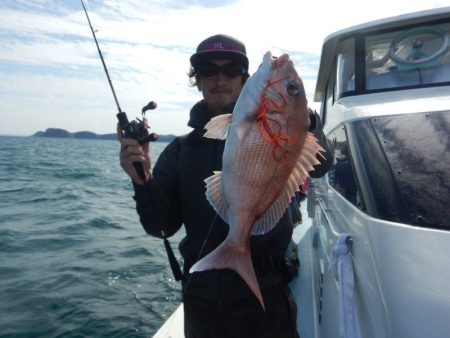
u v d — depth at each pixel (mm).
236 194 1627
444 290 1370
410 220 1652
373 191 1860
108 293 5699
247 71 2283
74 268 6699
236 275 2039
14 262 7012
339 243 1928
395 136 2119
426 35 3205
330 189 3150
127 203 14102
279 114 1548
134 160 1889
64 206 12945
